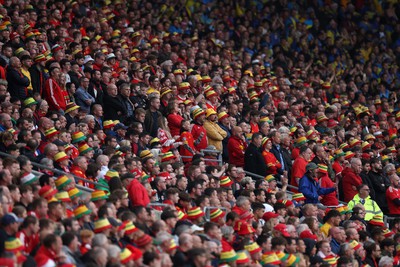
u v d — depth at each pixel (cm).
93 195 4819
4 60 6606
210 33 9744
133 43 8719
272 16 10406
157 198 5550
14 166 4769
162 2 9844
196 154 6378
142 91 7062
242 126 7206
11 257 3738
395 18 11331
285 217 5909
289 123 8056
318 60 10388
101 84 6931
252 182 6238
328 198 6706
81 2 8862
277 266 4991
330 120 8412
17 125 5722
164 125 6719
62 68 6831
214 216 5131
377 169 7238
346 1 11125
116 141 6116
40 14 8150
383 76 10688
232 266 4653
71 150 5647
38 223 4112
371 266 5881
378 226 6525
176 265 4403
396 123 9388
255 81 8906
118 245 4378
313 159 6894
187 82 7500
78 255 4134
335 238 5850
